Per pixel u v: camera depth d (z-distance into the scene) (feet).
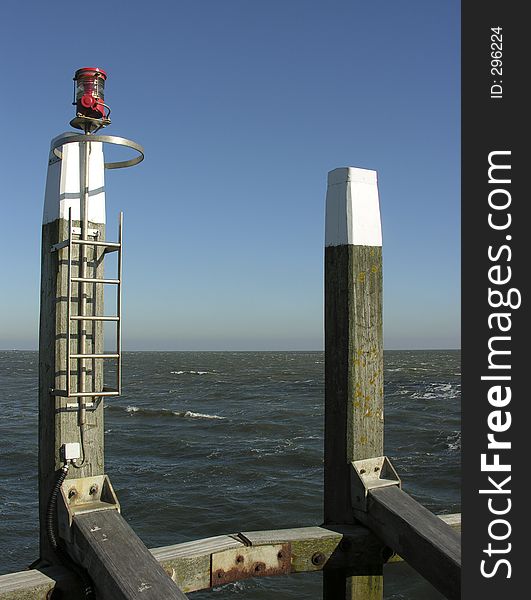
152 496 71.77
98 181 14.10
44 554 13.41
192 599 44.70
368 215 15.33
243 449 100.68
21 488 76.13
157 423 134.72
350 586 14.02
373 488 14.40
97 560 11.53
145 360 597.11
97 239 13.92
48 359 13.61
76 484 13.11
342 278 15.11
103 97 14.56
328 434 15.31
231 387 236.63
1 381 291.99
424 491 70.95
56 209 13.70
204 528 61.36
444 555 12.43
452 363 437.99
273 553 13.32
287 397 191.93
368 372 15.06
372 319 15.19
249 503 68.80
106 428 127.44
